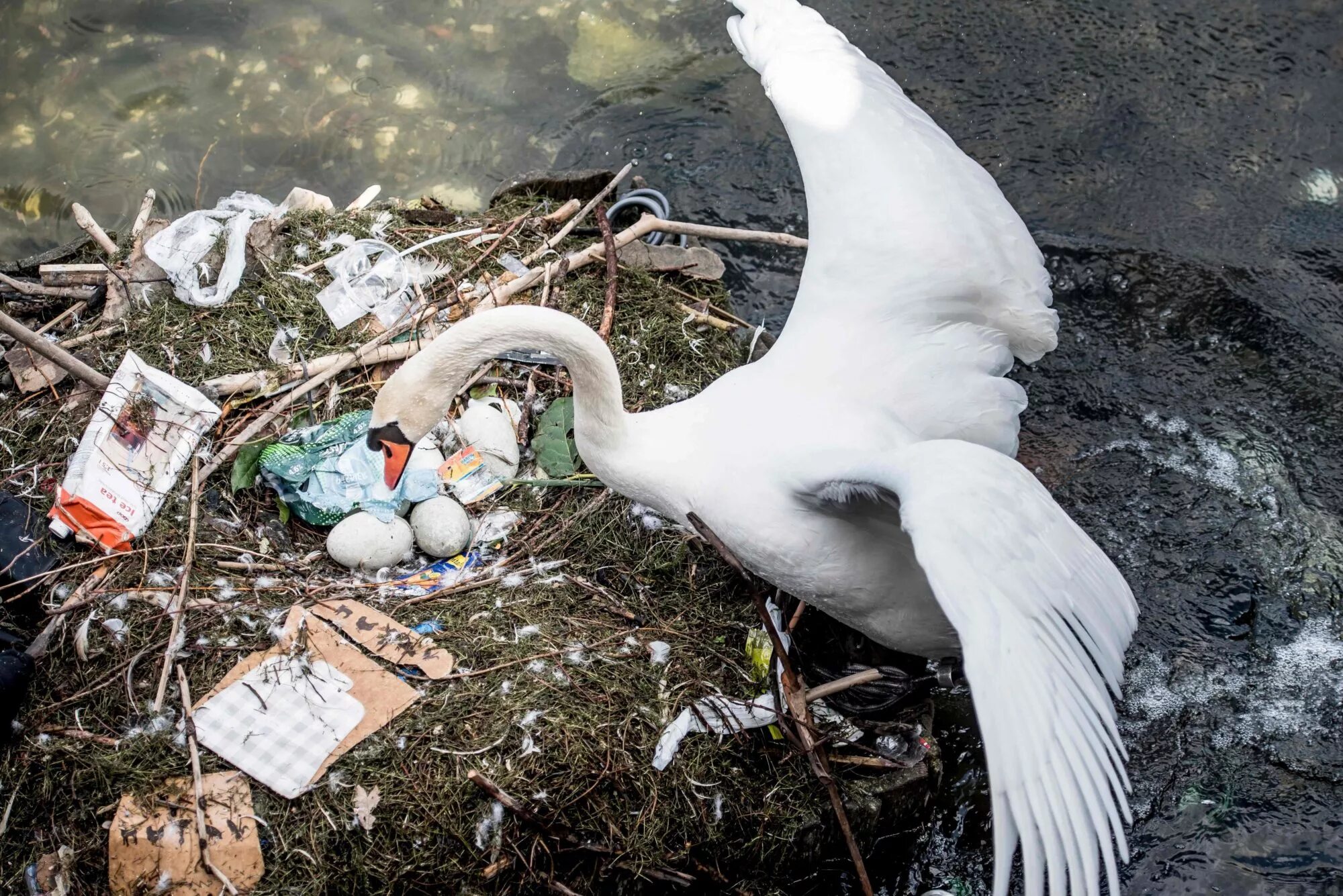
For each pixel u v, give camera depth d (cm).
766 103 794
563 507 553
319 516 538
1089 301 689
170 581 495
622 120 780
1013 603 325
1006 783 294
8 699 462
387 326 598
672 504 461
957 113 785
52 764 450
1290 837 498
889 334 465
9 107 768
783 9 530
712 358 612
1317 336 665
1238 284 689
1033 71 805
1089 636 348
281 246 620
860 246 471
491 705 462
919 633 452
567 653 481
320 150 757
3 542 508
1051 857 296
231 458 546
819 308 473
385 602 501
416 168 752
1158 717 535
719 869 460
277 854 429
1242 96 789
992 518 336
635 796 453
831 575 437
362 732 453
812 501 421
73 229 722
